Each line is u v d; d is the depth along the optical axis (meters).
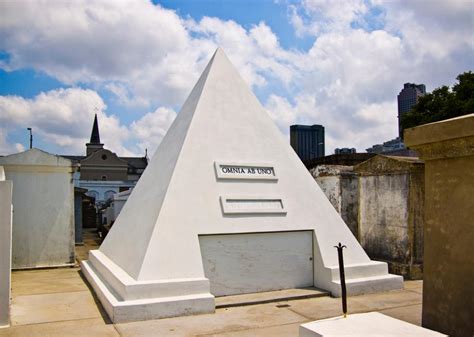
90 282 7.59
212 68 8.06
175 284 5.67
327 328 2.82
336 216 7.51
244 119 7.75
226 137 7.37
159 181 7.16
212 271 6.34
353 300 6.40
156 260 5.84
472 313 3.06
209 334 4.88
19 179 9.55
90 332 4.94
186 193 6.53
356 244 7.37
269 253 6.77
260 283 6.63
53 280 8.16
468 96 16.25
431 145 3.44
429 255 3.48
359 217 9.78
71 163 9.92
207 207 6.54
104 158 46.09
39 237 9.63
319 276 6.93
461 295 3.16
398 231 8.60
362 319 3.06
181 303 5.54
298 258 7.00
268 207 6.95
